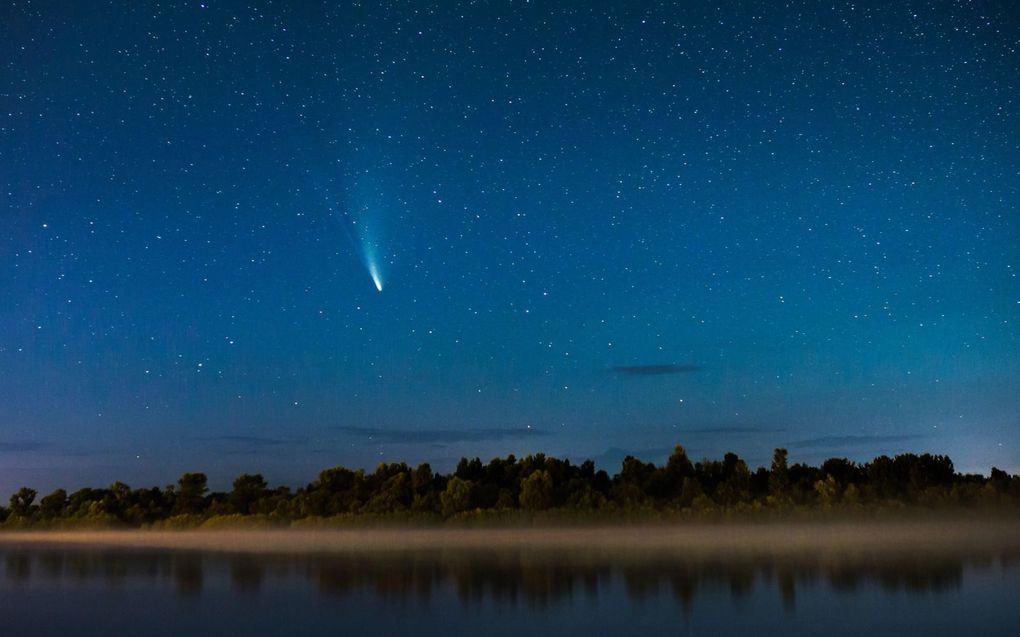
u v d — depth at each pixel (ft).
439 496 298.97
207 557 184.03
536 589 105.60
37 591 118.32
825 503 254.68
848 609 85.66
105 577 137.80
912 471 270.46
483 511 273.75
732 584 107.14
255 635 77.87
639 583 109.91
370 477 333.21
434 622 82.07
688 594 98.32
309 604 96.73
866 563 133.28
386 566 144.77
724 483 277.85
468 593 103.50
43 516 411.75
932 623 77.66
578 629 76.89
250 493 367.25
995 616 80.94
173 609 95.96
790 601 91.71
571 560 149.59
